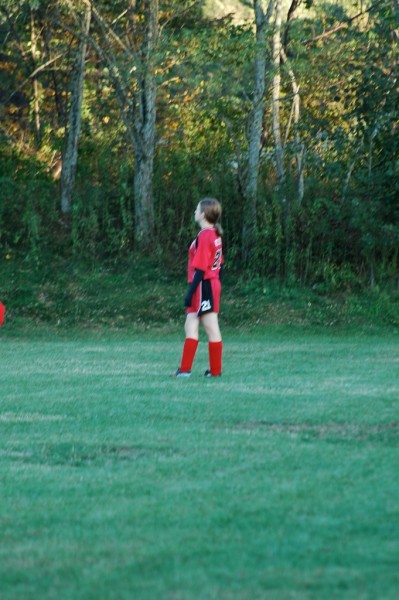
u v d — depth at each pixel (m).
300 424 17.52
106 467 14.12
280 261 58.59
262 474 13.35
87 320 52.72
